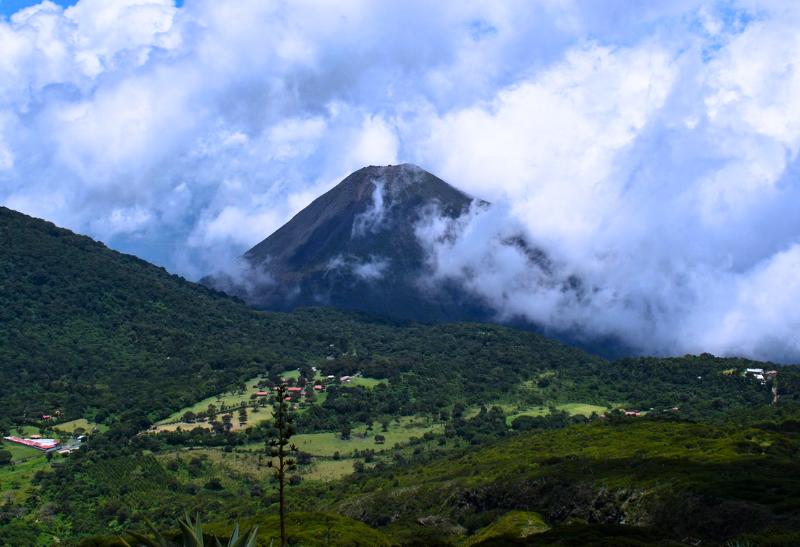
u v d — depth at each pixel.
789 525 104.88
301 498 195.38
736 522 111.69
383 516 172.88
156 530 44.28
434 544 139.00
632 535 115.19
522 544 115.50
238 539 44.97
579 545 110.50
